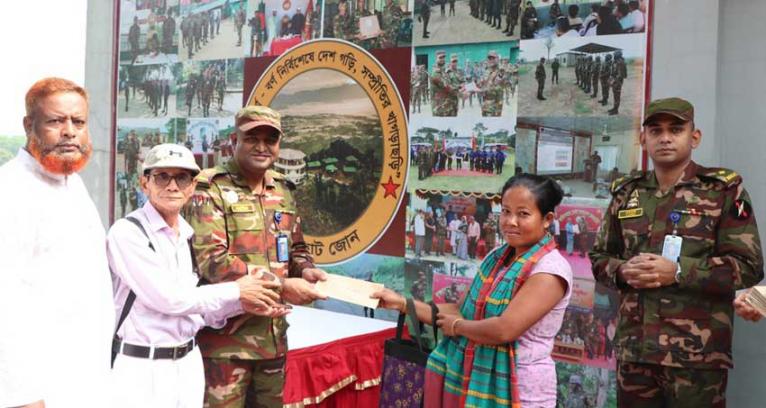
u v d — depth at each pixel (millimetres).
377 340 4020
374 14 4785
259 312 2666
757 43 3543
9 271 1923
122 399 2350
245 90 5457
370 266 4812
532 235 2299
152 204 2447
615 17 3855
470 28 4367
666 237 2793
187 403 2492
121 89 6098
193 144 5723
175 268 2471
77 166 2102
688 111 2818
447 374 2379
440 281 4492
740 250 2684
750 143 3562
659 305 2803
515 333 2164
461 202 4410
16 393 1892
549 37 4070
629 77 3812
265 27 5340
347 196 4934
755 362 3461
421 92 4578
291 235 3186
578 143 3979
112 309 2252
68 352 2068
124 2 6066
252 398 2971
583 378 3902
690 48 3635
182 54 5770
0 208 1944
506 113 4234
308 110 5125
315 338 3764
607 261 3008
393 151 4711
